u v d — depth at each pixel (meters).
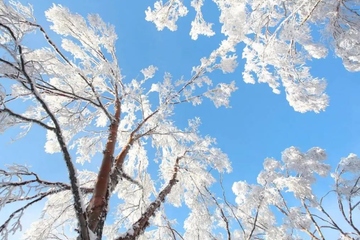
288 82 7.23
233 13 6.28
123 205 7.42
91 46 7.18
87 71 6.47
